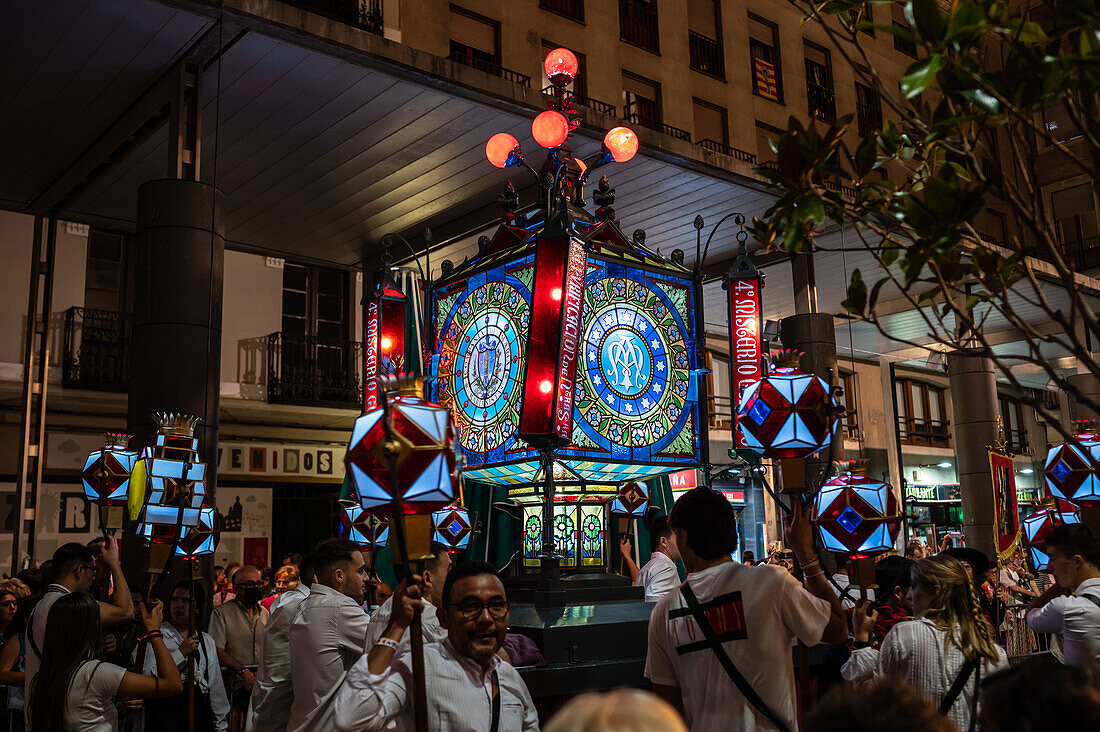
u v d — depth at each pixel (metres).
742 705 3.00
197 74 8.56
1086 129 1.75
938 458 24.20
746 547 17.39
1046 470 4.53
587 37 15.45
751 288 5.36
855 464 3.58
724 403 18.77
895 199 1.86
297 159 10.22
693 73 17.08
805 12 1.93
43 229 13.01
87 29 7.93
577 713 1.07
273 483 16.25
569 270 4.73
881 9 20.39
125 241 14.52
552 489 4.67
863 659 3.52
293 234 12.58
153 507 4.13
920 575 3.44
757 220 2.08
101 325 13.98
